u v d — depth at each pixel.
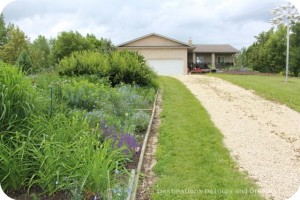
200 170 5.35
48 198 4.15
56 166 4.23
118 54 15.17
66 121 5.31
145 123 7.63
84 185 4.09
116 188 3.99
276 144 7.07
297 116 10.09
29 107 4.96
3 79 5.01
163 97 12.88
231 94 14.27
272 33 31.91
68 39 33.06
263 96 13.77
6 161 4.23
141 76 14.49
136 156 5.80
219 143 6.86
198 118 9.06
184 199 4.40
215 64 42.94
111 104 8.41
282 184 5.04
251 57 34.47
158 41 32.91
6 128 4.82
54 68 14.93
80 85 9.17
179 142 6.80
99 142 5.25
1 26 28.50
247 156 6.25
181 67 32.66
